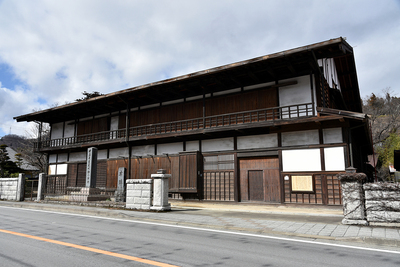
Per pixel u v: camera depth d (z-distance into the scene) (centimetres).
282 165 1309
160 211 1059
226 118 1516
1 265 431
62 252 504
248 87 1492
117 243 577
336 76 1784
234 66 1286
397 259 477
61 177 2114
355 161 1551
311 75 1315
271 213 1055
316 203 1204
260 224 794
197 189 1467
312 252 519
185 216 952
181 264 438
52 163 2289
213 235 670
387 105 3484
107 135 1998
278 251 524
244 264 441
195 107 1644
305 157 1261
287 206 1260
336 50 1146
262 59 1213
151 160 1648
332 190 1180
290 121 1245
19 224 819
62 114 2147
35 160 3600
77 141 2170
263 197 1356
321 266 434
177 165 1544
